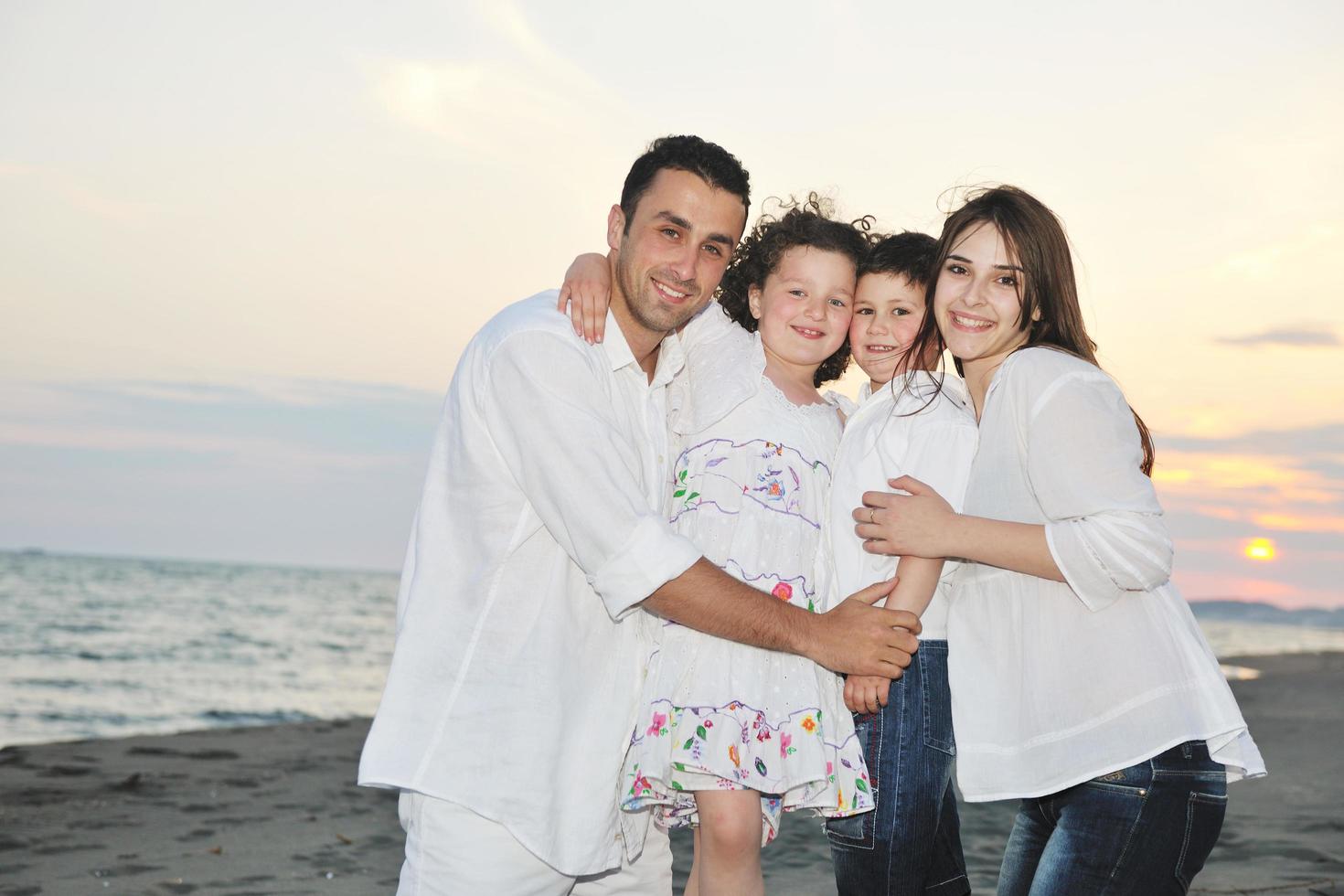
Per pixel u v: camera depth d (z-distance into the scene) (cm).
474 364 244
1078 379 219
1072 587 212
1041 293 241
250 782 577
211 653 2094
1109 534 206
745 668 248
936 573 252
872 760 254
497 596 234
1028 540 215
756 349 285
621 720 240
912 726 252
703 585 229
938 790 251
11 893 368
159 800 524
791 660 255
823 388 332
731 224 253
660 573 225
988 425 235
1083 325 246
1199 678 210
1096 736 208
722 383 273
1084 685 212
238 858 420
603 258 270
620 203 261
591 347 243
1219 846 404
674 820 266
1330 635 3969
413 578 242
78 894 368
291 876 396
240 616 2803
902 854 249
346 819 492
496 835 226
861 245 293
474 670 229
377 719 229
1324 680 1093
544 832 225
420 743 226
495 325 248
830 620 240
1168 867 203
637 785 245
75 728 1330
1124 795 204
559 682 232
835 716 257
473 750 225
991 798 220
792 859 426
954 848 268
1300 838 413
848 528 267
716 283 257
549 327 239
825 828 264
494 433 238
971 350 245
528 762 225
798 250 288
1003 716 223
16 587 3231
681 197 246
